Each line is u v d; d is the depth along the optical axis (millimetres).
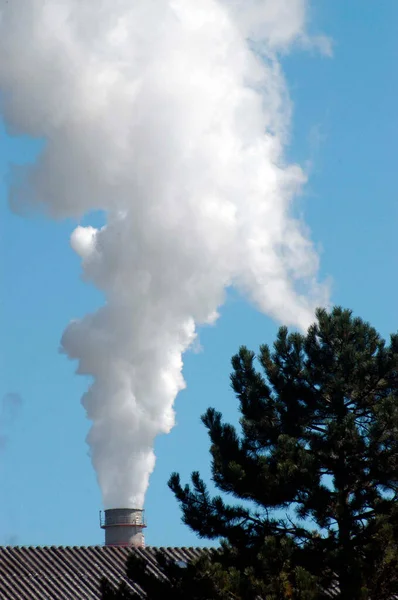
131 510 147875
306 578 75875
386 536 79062
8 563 99750
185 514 85562
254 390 90375
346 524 83250
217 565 77688
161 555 83125
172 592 79312
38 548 103500
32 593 96000
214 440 88688
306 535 83625
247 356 92312
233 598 76500
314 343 91500
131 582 100000
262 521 84688
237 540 84125
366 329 92250
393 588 79875
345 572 79312
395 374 88875
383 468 84000
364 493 85000
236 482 84062
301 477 82438
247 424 90125
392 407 83375
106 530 147750
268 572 77562
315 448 85938
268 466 84062
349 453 84000
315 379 89688
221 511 85125
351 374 88125
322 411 89250
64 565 101375
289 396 89562
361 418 88938
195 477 86688
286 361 91250
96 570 101438
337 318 91688
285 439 84062
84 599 96625
